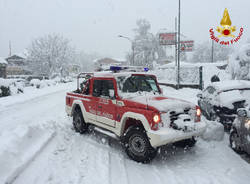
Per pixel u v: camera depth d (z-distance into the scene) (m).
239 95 6.34
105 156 4.70
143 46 47.28
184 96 12.60
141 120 4.20
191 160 4.58
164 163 4.45
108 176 3.81
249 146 4.36
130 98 4.79
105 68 11.38
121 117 4.72
